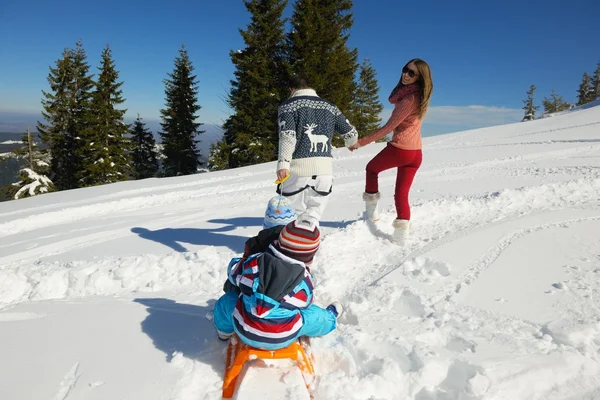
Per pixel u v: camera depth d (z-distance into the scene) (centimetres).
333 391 213
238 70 3028
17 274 388
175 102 3888
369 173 457
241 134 2908
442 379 222
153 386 216
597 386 219
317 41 2855
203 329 279
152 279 383
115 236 570
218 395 215
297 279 223
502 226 462
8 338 262
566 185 624
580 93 6569
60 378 221
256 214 656
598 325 264
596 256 379
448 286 333
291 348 233
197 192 923
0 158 3409
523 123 1691
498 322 275
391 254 416
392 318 286
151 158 4406
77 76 3631
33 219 756
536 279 338
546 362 227
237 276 239
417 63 405
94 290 374
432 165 955
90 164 3347
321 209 396
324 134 382
